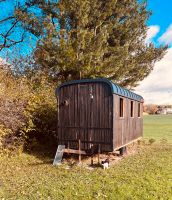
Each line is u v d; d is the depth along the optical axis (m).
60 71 16.72
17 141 11.00
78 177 7.99
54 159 9.96
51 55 15.79
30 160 10.29
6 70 16.09
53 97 13.54
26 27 17.70
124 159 11.11
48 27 15.46
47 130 13.02
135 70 21.22
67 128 10.69
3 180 7.52
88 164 9.97
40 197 6.21
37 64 17.36
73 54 15.14
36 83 15.39
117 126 10.25
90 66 15.96
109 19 19.03
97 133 9.98
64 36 15.62
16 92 11.89
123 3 19.73
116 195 6.35
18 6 19.62
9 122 10.34
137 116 14.57
